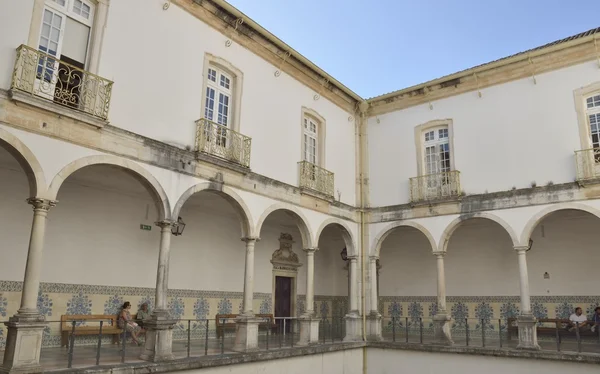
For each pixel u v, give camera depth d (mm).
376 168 15125
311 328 12141
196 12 10523
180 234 11594
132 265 11422
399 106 15016
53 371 6977
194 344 11148
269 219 14836
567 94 12117
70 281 10234
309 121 13836
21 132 7277
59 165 7668
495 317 14578
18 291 9438
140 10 9398
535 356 10727
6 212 9453
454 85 13898
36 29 7719
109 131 8438
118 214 11320
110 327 10344
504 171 12742
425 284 16125
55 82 7949
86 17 8648
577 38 11930
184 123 9914
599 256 13250
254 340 10422
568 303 13531
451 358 11953
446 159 13953
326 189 13641
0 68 7195
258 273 14828
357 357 13109
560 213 13227
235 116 11203
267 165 11906
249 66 11773
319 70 13539
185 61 10141
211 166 10266
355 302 14055
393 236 17109
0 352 8875
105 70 8641
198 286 12859
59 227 10195
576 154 11586
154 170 9117
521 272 11938
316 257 17234
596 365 10000
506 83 13109
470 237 15438
